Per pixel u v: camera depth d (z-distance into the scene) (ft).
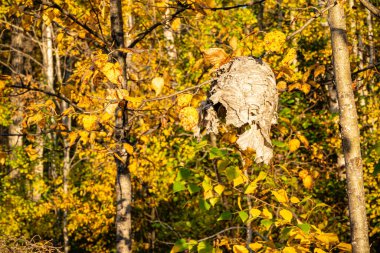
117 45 22.49
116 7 22.76
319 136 48.67
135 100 13.21
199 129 13.03
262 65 13.03
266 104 12.36
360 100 51.01
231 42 15.01
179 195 50.57
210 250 14.33
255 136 12.02
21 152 56.90
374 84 46.78
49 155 59.88
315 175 18.10
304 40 61.52
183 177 14.66
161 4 21.36
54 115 18.04
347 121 12.59
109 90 14.43
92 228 58.54
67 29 23.50
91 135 19.20
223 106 13.23
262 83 12.45
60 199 57.21
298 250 13.89
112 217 55.31
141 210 54.90
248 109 12.09
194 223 47.67
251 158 15.76
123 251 22.71
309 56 54.13
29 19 22.08
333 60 12.90
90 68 14.74
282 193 14.79
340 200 48.67
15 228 55.93
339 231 44.78
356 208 12.39
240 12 51.08
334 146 44.98
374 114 47.32
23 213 59.21
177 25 21.88
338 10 12.91
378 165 11.34
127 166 22.98
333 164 45.85
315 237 14.10
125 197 22.89
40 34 66.54
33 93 30.50
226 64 13.35
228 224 45.27
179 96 13.19
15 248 20.72
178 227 50.03
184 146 44.09
